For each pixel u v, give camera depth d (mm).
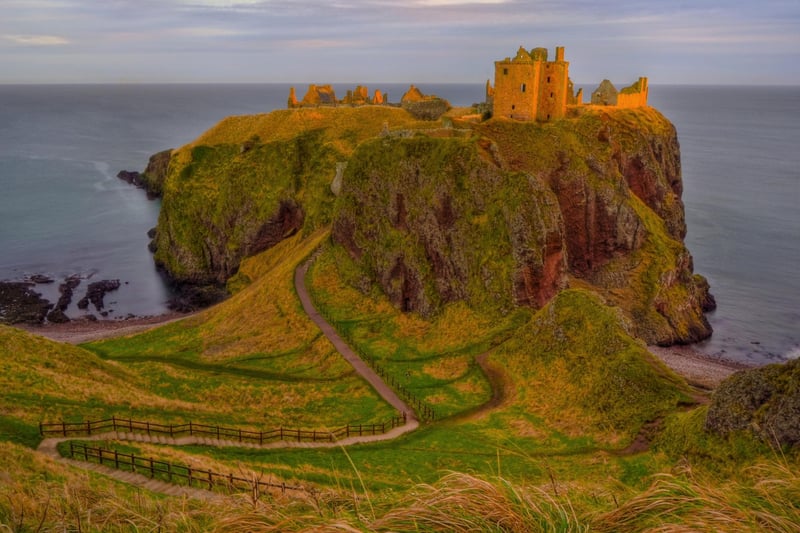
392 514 8812
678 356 84500
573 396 53562
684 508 8711
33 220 168875
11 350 51781
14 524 13227
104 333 93375
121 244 149250
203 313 95250
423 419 55562
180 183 140500
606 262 99250
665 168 117562
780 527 8078
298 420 54375
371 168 95000
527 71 99000
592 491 12125
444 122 103125
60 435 35219
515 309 73875
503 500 8883
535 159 94688
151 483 27641
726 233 146125
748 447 34188
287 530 9523
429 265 83938
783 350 87625
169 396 57969
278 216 127312
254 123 148250
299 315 84562
